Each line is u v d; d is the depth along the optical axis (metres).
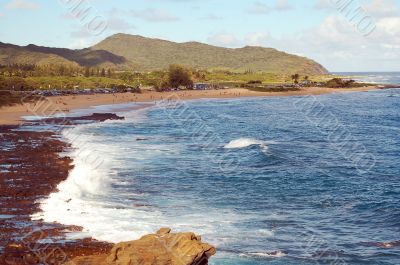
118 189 31.09
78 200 27.66
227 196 30.58
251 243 21.97
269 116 93.94
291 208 28.39
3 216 23.89
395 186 34.91
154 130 66.75
